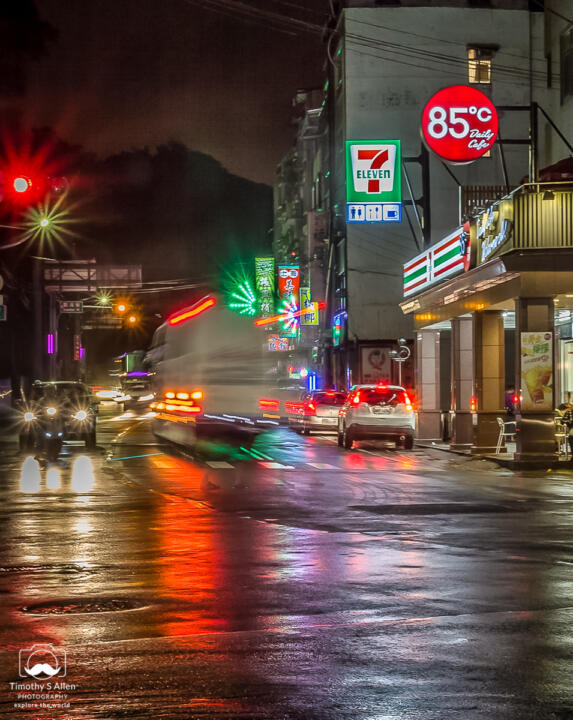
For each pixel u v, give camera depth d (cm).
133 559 1933
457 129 5556
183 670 1134
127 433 6838
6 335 10969
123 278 12019
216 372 4809
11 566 1856
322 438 6719
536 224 4106
